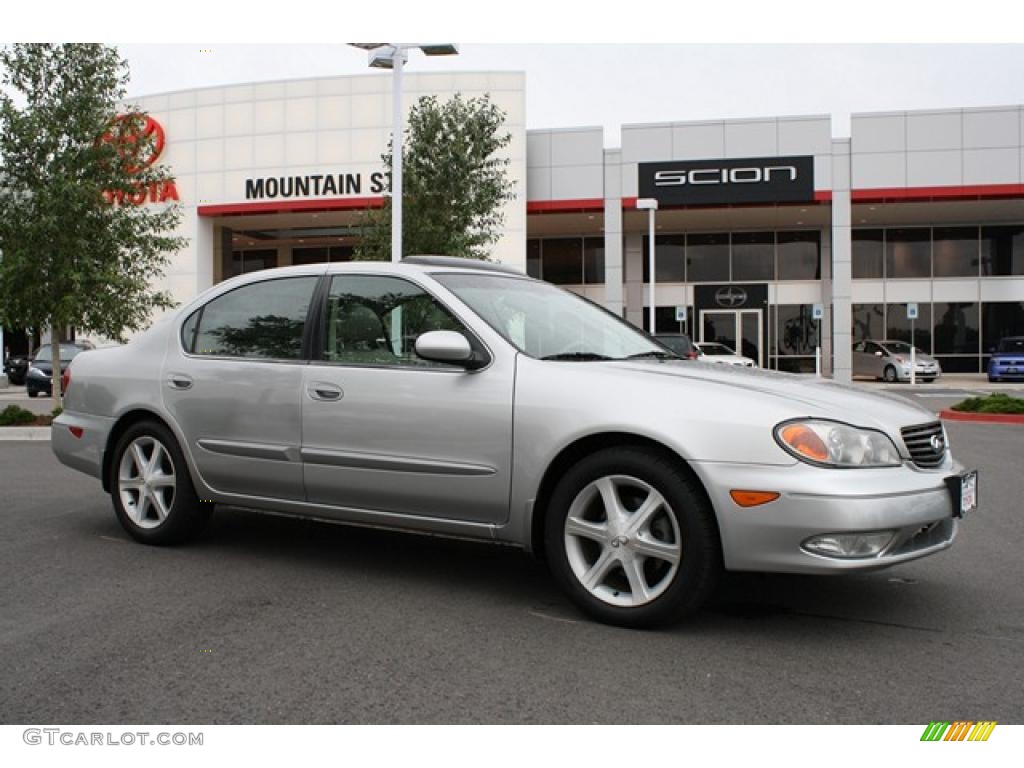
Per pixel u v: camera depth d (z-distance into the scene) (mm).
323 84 26969
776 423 3514
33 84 13391
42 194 12867
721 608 4078
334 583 4477
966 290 31531
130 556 5035
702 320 32656
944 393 22500
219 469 4895
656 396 3738
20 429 12086
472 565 4852
